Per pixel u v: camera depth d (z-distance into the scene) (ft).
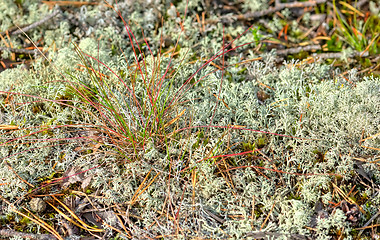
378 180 2.51
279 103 2.72
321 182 2.48
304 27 3.23
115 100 2.58
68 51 2.86
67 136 2.61
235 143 2.57
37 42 3.08
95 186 2.50
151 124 2.61
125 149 2.54
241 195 2.47
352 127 2.54
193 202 2.42
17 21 3.10
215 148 2.56
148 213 2.45
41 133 2.62
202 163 2.50
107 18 3.11
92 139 2.52
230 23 3.16
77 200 2.48
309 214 2.42
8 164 2.54
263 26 3.23
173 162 2.54
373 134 2.55
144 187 2.49
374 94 2.61
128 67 2.85
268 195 2.49
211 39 3.13
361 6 3.26
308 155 2.53
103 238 2.40
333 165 2.51
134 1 3.15
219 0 3.28
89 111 2.64
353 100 2.63
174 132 2.57
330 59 3.03
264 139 2.61
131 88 2.74
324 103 2.63
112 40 3.04
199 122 2.61
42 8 3.16
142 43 3.08
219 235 2.39
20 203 2.47
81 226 2.43
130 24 3.12
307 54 3.05
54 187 2.52
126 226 2.44
